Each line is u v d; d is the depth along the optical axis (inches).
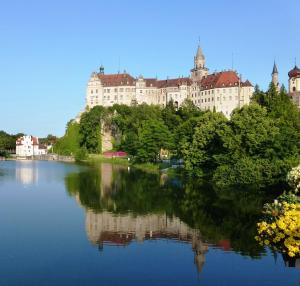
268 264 1598.2
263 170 3255.4
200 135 4306.1
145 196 3228.3
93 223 2292.1
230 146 3597.4
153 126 6628.9
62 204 2923.2
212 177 4008.4
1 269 1553.9
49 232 2095.2
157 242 1902.1
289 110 5187.0
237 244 1854.1
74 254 1737.2
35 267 1576.0
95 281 1443.2
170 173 5152.6
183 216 2433.6
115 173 5482.3
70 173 5556.1
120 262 1635.1
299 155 3363.7
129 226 2215.8
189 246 1835.6
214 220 2306.8
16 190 3718.0
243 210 2549.2
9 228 2181.3
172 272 1530.5
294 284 1414.9
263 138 3474.4
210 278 1471.5
